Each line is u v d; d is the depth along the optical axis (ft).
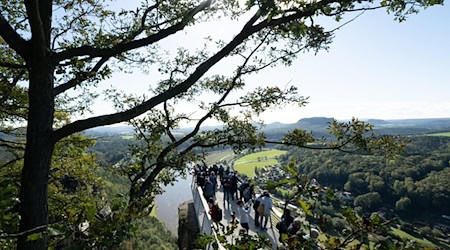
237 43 10.54
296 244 5.67
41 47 8.91
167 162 19.16
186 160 19.24
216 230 8.72
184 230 44.70
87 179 27.63
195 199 51.44
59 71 11.63
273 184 6.13
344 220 5.40
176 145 19.90
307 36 13.88
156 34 10.66
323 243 5.33
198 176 51.96
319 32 10.16
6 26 8.75
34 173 8.89
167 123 21.74
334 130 11.82
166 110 21.53
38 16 8.41
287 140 15.31
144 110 9.98
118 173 20.01
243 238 7.63
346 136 11.76
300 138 14.83
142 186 18.37
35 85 9.18
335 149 13.30
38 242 8.45
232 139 17.52
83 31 17.15
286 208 6.15
